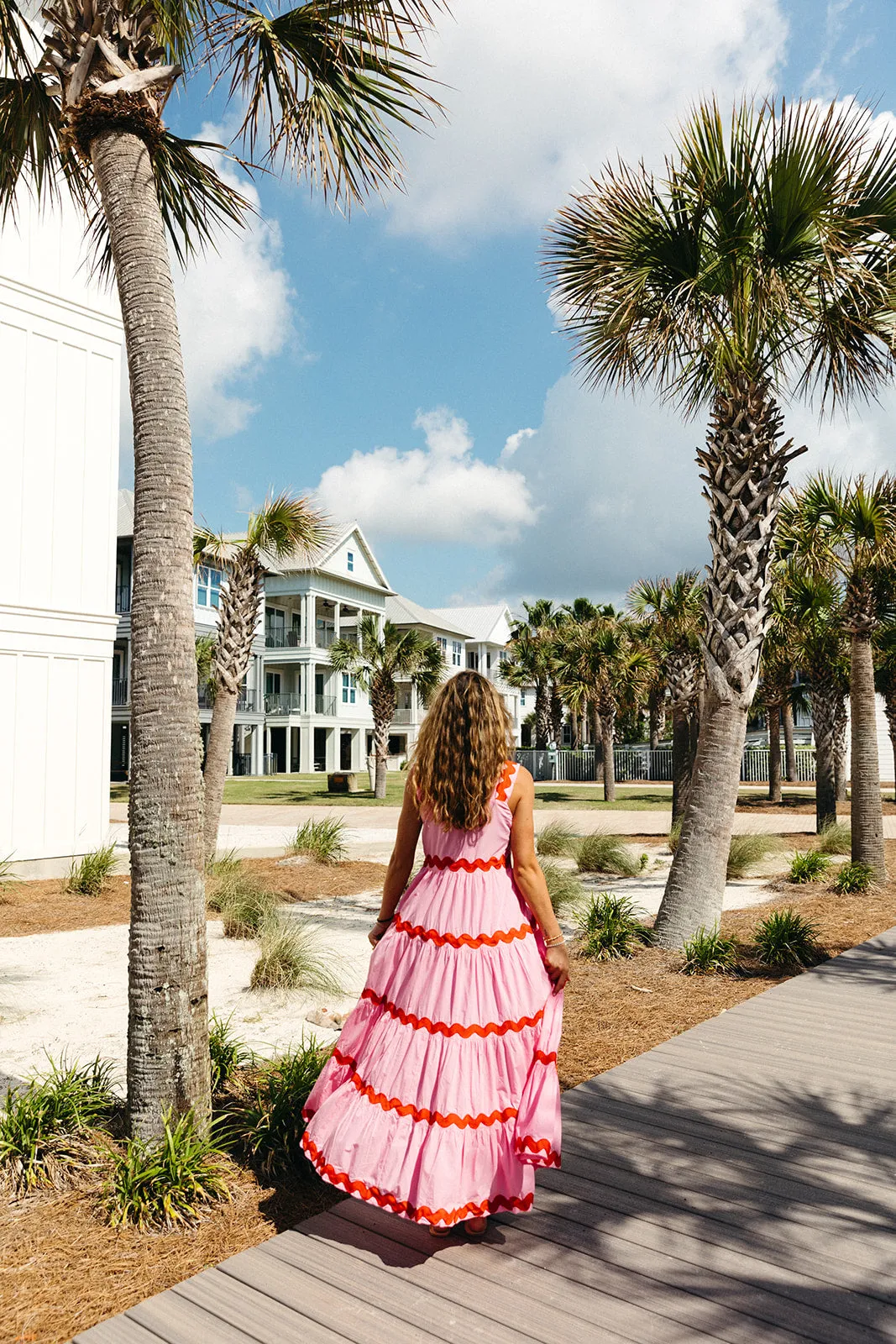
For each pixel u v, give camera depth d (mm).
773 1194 2973
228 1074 3955
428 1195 2330
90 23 3584
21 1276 2539
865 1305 2346
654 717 40781
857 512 10523
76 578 11578
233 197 5215
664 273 7293
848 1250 2623
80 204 5152
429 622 53844
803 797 26281
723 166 6719
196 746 3309
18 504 10922
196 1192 2912
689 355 7691
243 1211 2918
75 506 11586
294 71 4375
